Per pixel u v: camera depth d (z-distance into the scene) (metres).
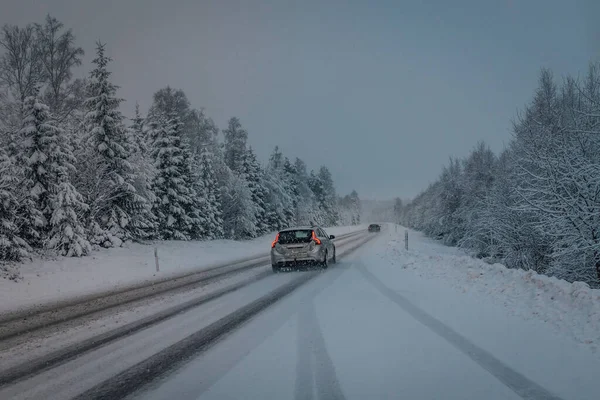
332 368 4.38
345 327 6.04
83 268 16.56
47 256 17.80
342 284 10.49
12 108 26.27
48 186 19.45
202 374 4.34
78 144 23.20
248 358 4.80
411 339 5.34
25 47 27.61
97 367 4.75
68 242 18.73
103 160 23.17
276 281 11.75
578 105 14.75
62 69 28.97
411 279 10.93
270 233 51.81
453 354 4.72
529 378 3.99
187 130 41.19
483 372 4.16
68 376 4.48
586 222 11.31
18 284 12.95
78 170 22.55
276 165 67.44
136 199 24.36
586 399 3.53
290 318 6.79
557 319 5.90
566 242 11.78
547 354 4.64
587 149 12.36
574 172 11.50
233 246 32.94
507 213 16.34
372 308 7.32
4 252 15.68
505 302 7.29
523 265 16.30
